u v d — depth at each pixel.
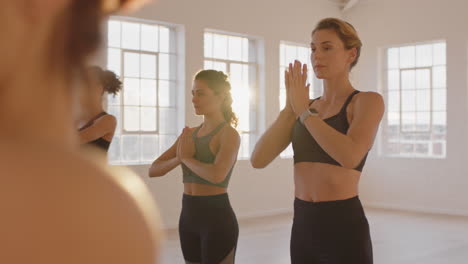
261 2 10.53
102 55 0.32
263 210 10.45
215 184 3.21
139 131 8.96
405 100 11.38
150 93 9.10
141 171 8.70
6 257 0.25
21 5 0.29
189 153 3.31
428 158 10.88
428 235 8.20
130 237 0.29
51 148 0.28
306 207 2.44
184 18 9.30
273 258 6.61
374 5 11.61
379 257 6.71
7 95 0.28
